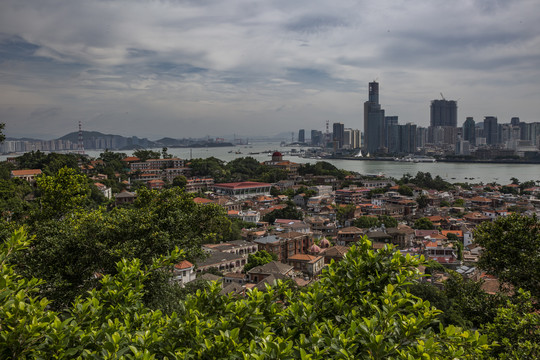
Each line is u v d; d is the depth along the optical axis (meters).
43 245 35.28
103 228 37.56
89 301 14.70
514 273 30.61
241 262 99.38
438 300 57.09
